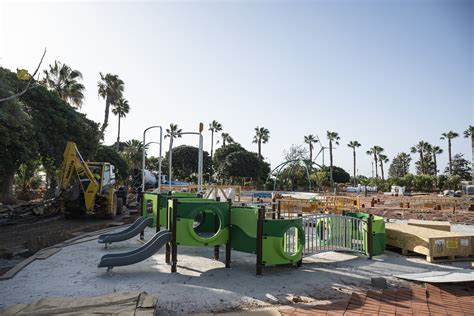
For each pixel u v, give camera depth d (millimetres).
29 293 5855
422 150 93125
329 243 8820
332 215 8906
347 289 6355
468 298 6074
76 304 4734
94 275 6941
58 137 23766
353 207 18812
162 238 7180
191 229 7293
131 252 7152
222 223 7586
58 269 7391
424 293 6215
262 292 6070
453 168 92375
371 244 8859
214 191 18312
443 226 11195
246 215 7445
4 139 14656
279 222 7195
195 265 7844
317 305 5504
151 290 6039
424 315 5211
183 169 68750
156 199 9953
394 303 5664
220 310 5238
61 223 15727
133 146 62625
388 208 24938
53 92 25547
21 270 7297
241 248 7492
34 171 33500
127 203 24219
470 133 68000
